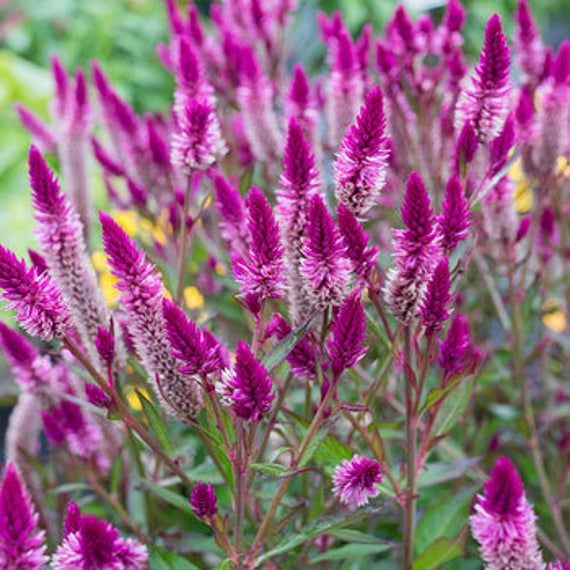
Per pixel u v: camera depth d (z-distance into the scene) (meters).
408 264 0.61
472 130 0.69
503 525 0.59
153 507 0.81
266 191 0.90
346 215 0.62
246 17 1.02
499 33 0.68
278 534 0.73
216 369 0.61
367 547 0.70
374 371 0.81
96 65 0.96
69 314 0.62
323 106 1.00
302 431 0.71
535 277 0.90
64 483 0.94
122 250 0.62
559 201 0.92
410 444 0.68
